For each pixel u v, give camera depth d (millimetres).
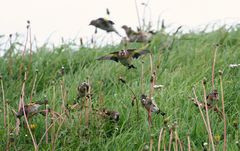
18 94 12719
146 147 8164
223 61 13430
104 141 10258
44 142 10305
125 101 11500
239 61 13523
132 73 13305
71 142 10141
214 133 10234
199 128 10344
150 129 9805
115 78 13055
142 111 10977
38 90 13250
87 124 10508
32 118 10828
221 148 9555
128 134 10273
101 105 11164
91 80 12906
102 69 13438
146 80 12641
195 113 11047
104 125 10688
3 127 10695
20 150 9977
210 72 13000
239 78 12414
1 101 12312
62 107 10648
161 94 11609
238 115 10992
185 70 13242
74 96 11945
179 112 11125
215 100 9859
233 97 11750
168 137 9961
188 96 10664
